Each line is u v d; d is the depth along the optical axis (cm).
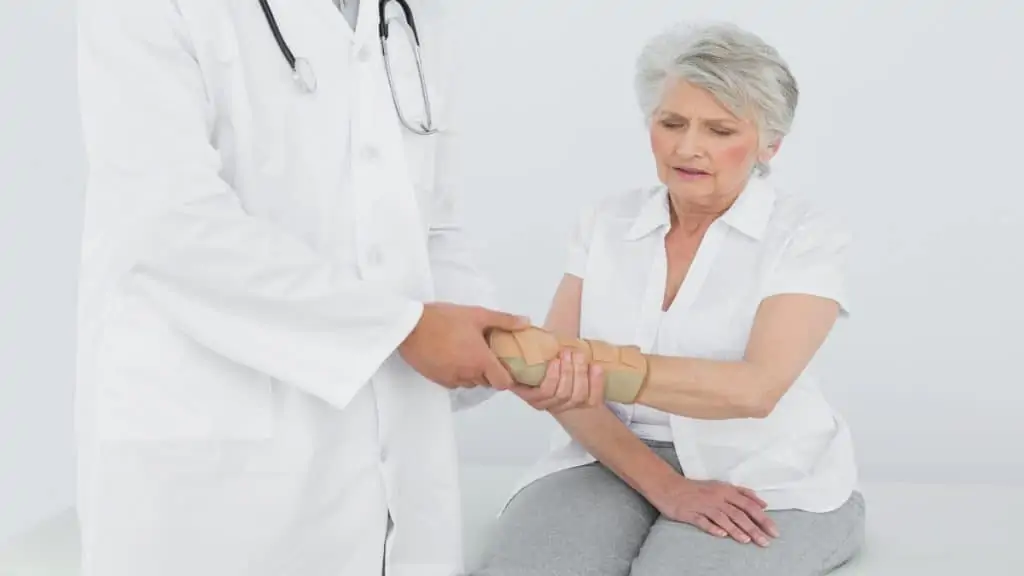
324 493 180
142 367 172
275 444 175
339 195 181
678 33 214
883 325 347
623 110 355
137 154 166
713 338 217
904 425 349
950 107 339
